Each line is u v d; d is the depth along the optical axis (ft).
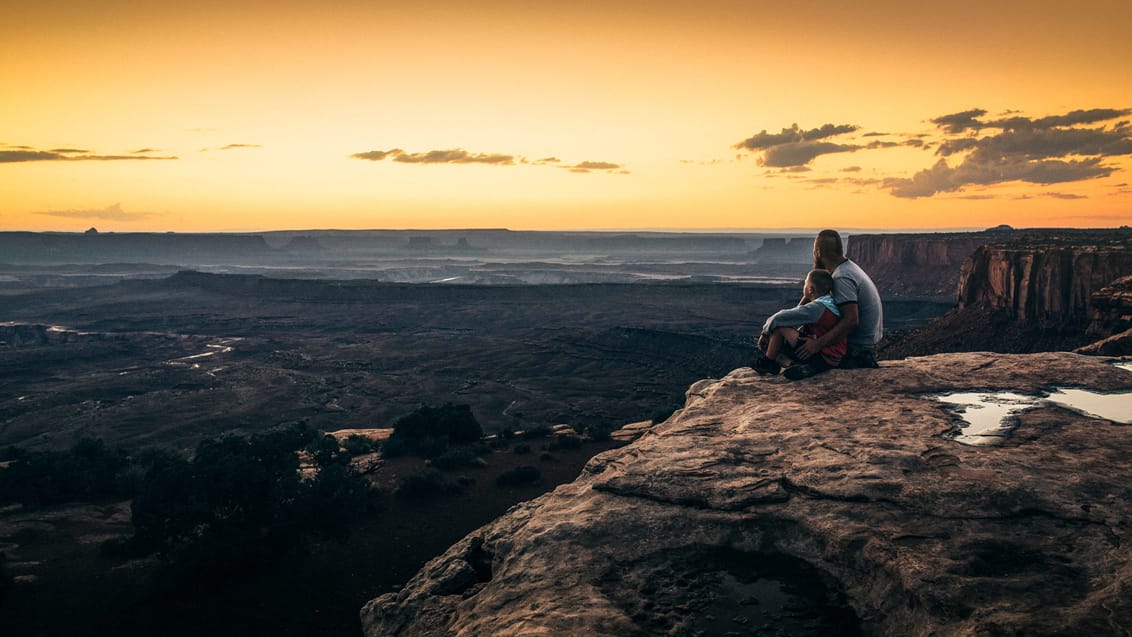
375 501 134.92
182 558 103.40
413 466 163.73
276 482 117.29
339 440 199.41
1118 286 210.59
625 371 459.73
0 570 100.83
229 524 109.70
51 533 122.31
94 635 89.45
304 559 111.86
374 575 107.55
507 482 150.00
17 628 90.17
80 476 146.61
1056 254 332.39
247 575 105.81
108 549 112.78
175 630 91.20
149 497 107.65
